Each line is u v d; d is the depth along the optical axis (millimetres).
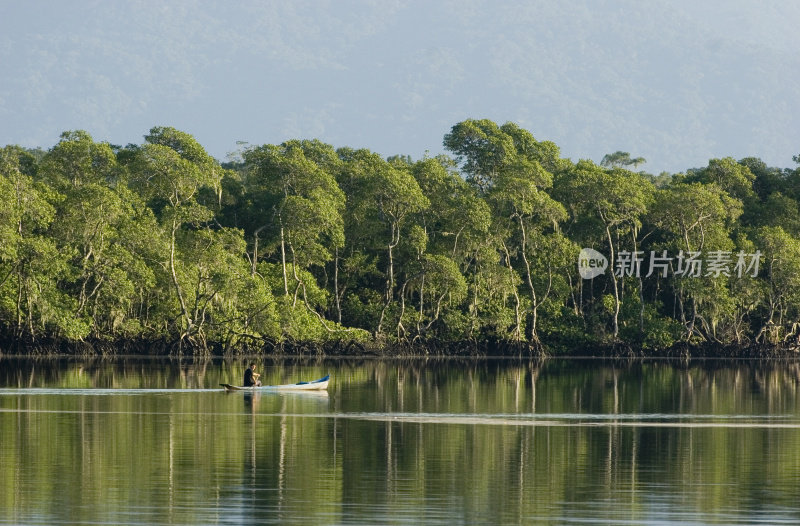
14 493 61594
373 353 196875
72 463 70500
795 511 59406
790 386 139625
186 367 157500
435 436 84875
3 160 197750
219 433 84750
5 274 173625
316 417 96250
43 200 172875
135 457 72938
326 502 60375
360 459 73438
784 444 82688
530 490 64125
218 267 180375
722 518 57875
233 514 57562
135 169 185250
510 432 88062
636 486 65500
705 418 100062
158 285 182125
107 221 176500
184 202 194125
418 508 59281
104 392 116500
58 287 181500
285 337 189125
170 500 60344
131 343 181250
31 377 134125
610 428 91625
